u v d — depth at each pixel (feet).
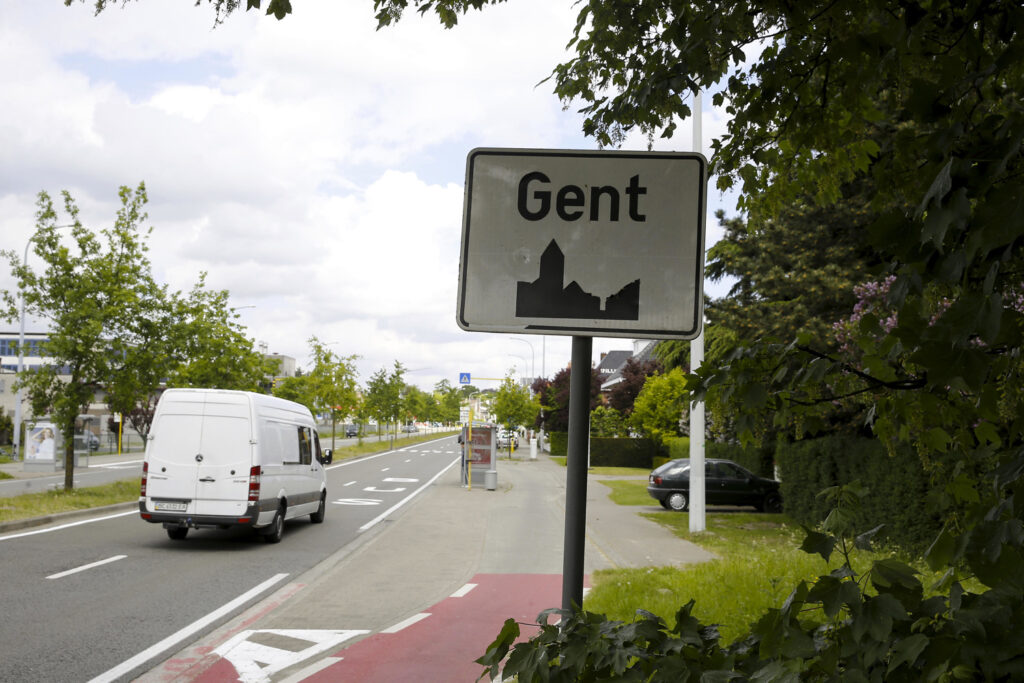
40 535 47.32
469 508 71.97
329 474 117.60
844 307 52.26
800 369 7.40
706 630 7.45
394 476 114.62
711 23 8.63
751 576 26.99
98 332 65.10
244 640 25.09
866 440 43.86
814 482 51.42
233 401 46.11
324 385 177.78
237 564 39.88
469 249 8.84
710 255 58.65
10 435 167.43
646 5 9.92
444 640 25.23
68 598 30.71
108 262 68.39
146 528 51.88
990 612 5.08
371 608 30.45
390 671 21.65
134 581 34.50
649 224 8.73
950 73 5.39
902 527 35.91
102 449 170.30
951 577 5.68
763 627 6.20
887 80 7.13
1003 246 4.37
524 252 8.79
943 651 5.14
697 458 54.34
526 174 8.87
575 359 8.73
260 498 45.88
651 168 8.77
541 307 8.72
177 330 71.05
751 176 11.76
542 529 56.95
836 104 9.81
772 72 9.27
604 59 11.51
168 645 24.30
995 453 6.88
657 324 8.64
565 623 7.57
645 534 54.39
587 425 8.74
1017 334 4.18
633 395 184.85
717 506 79.00
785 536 53.67
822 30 8.24
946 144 5.01
